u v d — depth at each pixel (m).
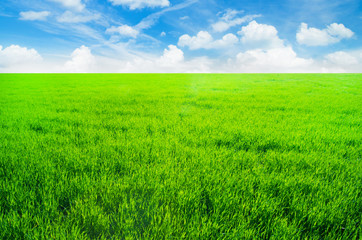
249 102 10.03
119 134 4.31
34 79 31.16
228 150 3.47
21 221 1.71
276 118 6.35
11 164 2.74
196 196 2.11
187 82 25.23
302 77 31.30
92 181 2.33
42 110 7.39
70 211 1.97
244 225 1.69
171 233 1.63
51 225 1.72
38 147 3.44
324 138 4.26
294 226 1.73
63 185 2.22
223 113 7.04
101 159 3.00
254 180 2.45
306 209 1.90
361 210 1.98
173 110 7.64
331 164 2.92
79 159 2.92
